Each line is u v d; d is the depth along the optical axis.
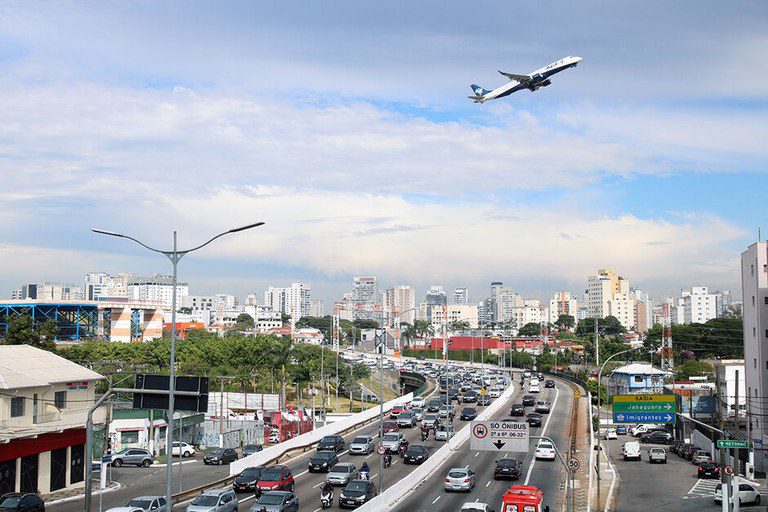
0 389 51.22
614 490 60.25
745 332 86.69
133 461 68.50
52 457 55.81
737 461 57.62
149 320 181.50
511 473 60.00
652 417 63.03
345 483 54.50
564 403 116.31
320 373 151.38
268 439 89.88
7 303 139.50
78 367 62.19
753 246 83.75
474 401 118.12
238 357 137.00
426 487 57.12
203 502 40.97
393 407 103.62
